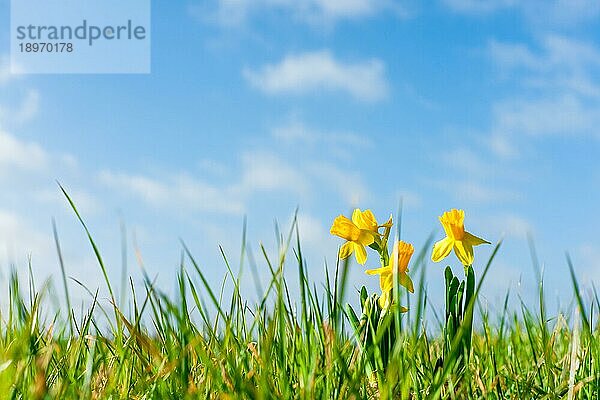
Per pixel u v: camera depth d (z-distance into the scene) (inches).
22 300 32.8
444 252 32.9
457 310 31.8
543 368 33.9
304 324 30.1
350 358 30.9
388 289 33.0
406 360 32.0
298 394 28.1
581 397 30.9
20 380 27.9
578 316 28.0
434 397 28.2
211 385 28.7
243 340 31.9
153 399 28.3
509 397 32.2
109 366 30.8
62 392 27.2
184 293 30.4
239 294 30.9
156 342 33.2
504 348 39.1
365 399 28.5
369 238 34.1
